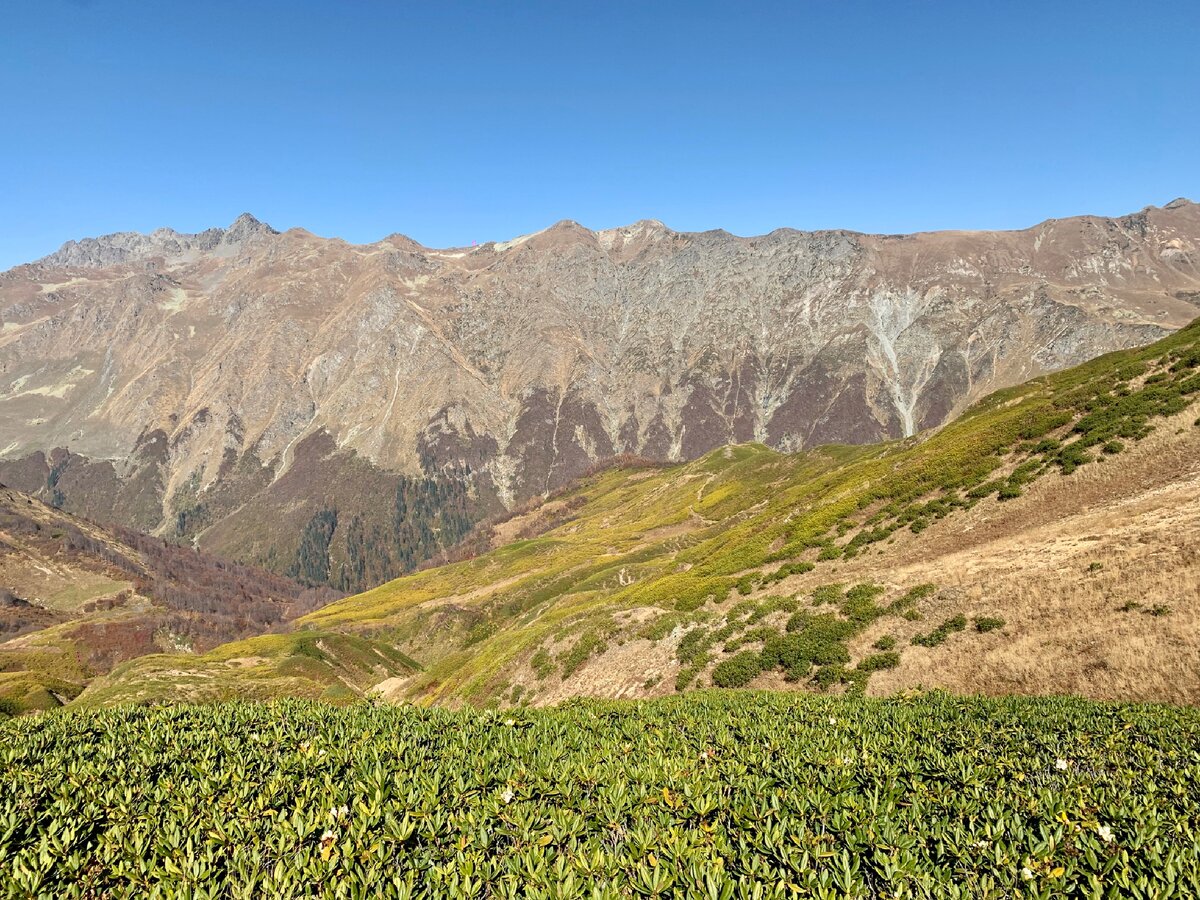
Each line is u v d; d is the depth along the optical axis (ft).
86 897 27.68
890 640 107.76
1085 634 83.97
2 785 38.88
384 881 27.25
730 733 53.88
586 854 28.71
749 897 25.11
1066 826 30.81
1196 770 39.19
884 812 33.04
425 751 46.85
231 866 28.22
